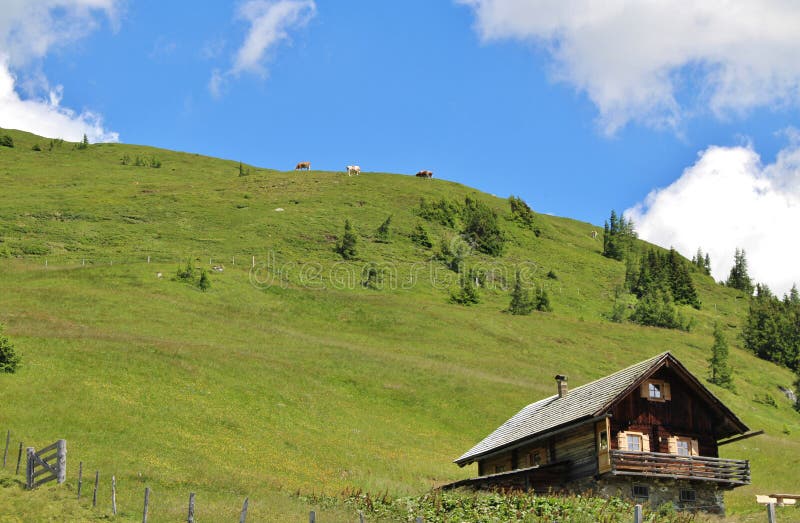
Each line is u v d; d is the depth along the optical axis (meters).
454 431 65.69
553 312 138.75
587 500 32.06
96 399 50.75
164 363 62.38
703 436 39.75
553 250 184.62
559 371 96.69
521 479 39.75
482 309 129.38
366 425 61.78
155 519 29.14
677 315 150.25
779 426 91.25
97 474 30.19
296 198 177.75
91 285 98.12
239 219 155.50
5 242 121.62
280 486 40.81
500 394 75.81
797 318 151.88
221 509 31.86
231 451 47.59
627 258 189.38
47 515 27.34
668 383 39.94
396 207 180.75
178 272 107.81
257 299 107.12
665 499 37.94
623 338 124.38
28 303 83.38
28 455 32.44
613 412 38.53
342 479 46.44
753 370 125.81
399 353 91.62
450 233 172.12
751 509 43.25
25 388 49.94
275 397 62.34
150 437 46.41
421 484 47.91
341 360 79.25
